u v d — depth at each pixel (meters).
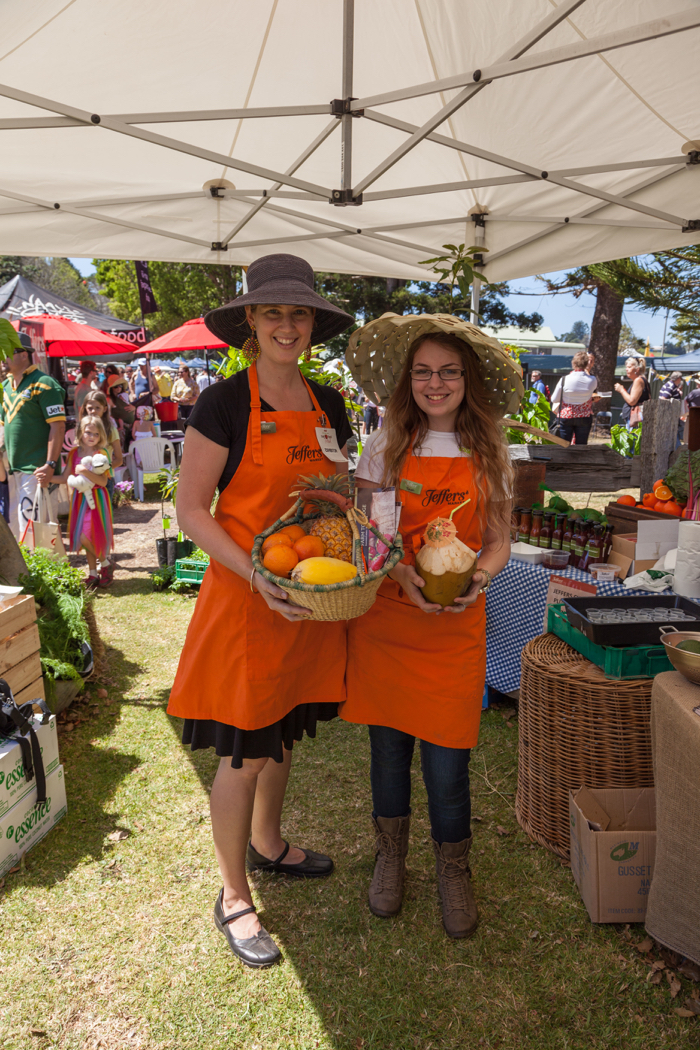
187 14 2.83
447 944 2.21
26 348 5.96
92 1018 1.95
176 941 2.23
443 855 2.28
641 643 2.47
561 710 2.56
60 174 4.07
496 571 2.17
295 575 1.64
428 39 3.13
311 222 4.91
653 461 4.59
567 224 4.52
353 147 4.05
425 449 2.13
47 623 3.76
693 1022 1.93
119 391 11.06
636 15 2.81
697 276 10.32
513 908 2.37
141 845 2.70
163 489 6.49
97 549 6.07
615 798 2.45
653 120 3.49
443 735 2.10
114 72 3.19
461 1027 1.92
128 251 5.01
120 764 3.30
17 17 2.65
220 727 1.99
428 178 4.39
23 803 2.61
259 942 2.16
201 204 4.63
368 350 2.31
